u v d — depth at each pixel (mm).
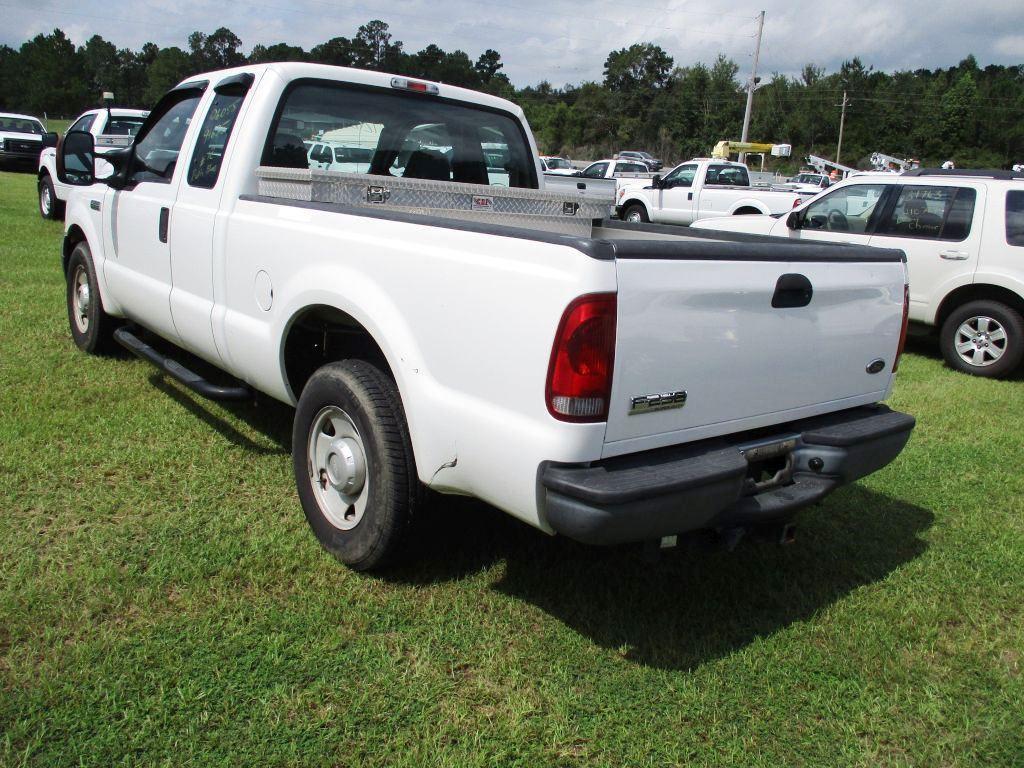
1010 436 5645
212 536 3490
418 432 2867
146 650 2738
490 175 4918
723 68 97812
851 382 3287
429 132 4562
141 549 3348
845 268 3129
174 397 5113
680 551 3707
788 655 3008
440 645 2900
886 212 8211
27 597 2961
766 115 95938
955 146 98062
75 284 5887
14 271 8656
